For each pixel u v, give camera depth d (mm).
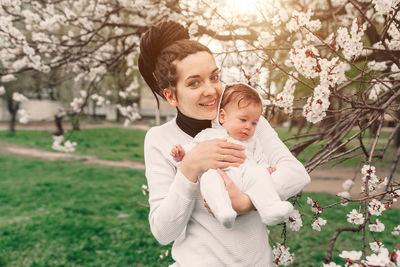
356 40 1741
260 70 2209
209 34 3760
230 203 1101
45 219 6758
